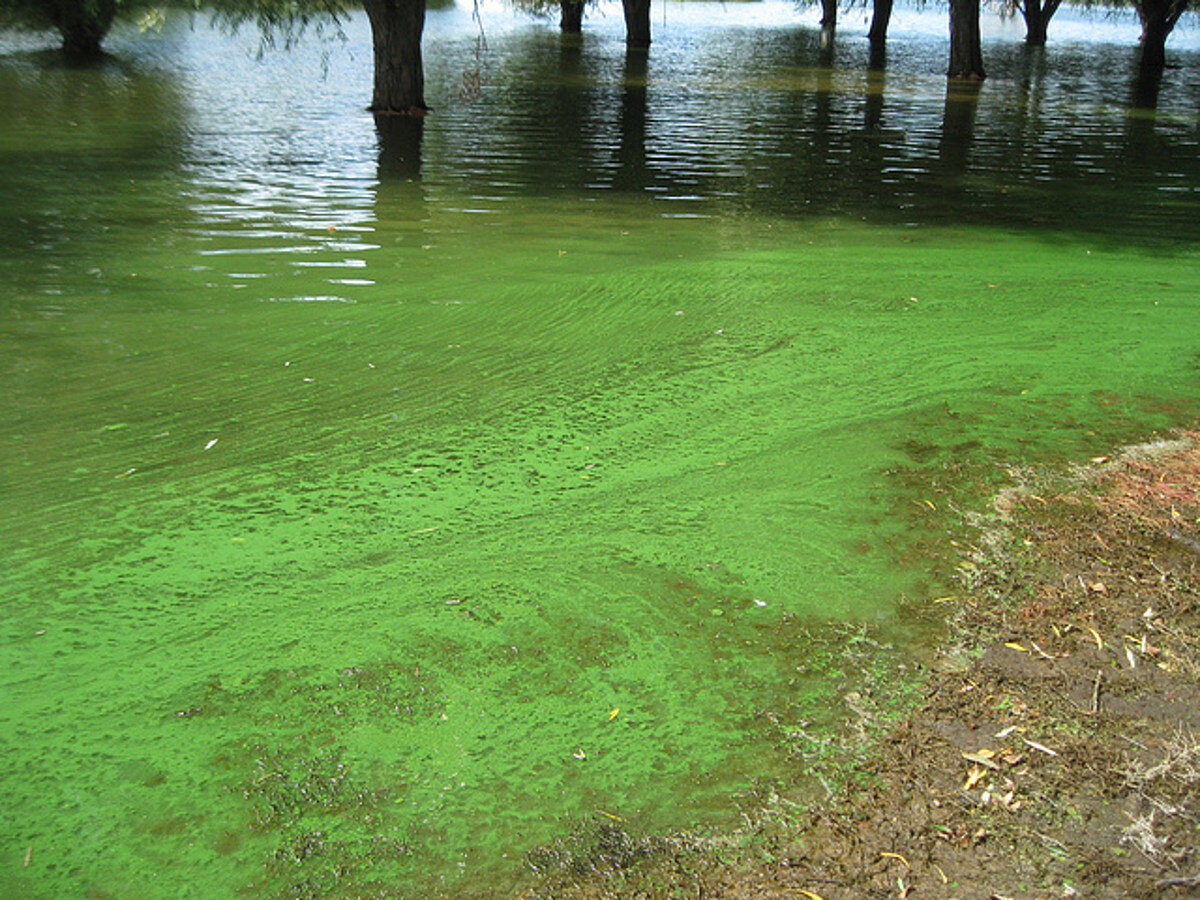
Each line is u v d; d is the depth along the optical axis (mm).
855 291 7988
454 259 8586
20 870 2771
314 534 4398
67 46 23969
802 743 3273
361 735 3283
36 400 5570
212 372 6039
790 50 32344
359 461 5031
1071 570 4242
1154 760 3191
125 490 4695
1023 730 3324
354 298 7461
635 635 3797
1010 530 4555
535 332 6879
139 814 2965
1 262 8016
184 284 7656
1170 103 21500
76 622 3799
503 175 12375
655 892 2727
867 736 3303
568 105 18828
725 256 8938
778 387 6078
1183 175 13578
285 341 6570
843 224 10328
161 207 10086
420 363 6289
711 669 3623
